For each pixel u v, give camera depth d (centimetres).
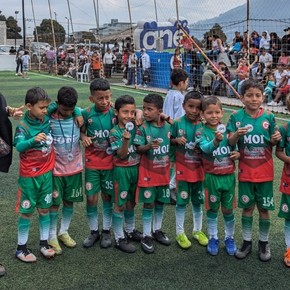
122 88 1777
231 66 1542
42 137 339
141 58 1833
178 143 378
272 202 358
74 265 353
